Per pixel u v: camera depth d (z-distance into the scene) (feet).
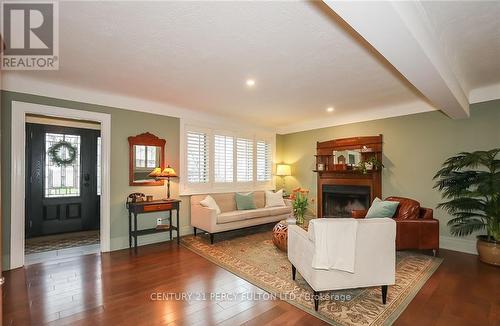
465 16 6.64
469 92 12.72
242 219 15.57
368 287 8.20
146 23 6.87
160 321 7.02
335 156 17.76
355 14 4.99
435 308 7.62
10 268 10.54
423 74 7.67
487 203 11.32
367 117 16.72
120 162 13.65
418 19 6.03
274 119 18.67
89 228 17.75
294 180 21.18
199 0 5.97
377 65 9.45
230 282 9.36
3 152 10.50
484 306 7.73
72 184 17.21
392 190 15.64
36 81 11.07
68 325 6.84
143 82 11.20
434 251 12.12
